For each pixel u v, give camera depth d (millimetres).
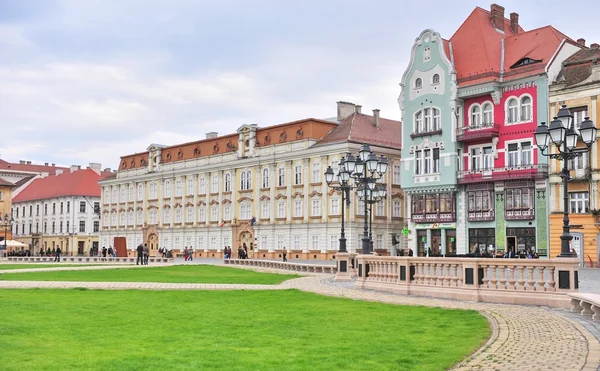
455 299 22797
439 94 60188
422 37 61812
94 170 134750
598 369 10484
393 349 12656
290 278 36906
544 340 13508
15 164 148750
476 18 60844
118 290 26719
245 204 83375
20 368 10688
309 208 74312
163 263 63000
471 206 58031
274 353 12172
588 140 22016
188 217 92812
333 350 12516
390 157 74438
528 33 58438
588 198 50844
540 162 53188
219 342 13445
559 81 52594
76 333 14484
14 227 141125
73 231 121938
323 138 75438
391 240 73750
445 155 59500
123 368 10719
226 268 50469
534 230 53688
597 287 27844
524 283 21219
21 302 20922
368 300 22641
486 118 57562
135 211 103625
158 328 15391
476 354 12133
